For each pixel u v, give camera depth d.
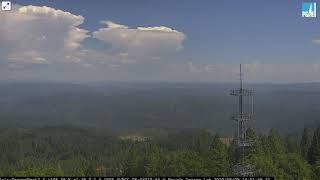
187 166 60.03
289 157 65.81
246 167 58.75
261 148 65.12
